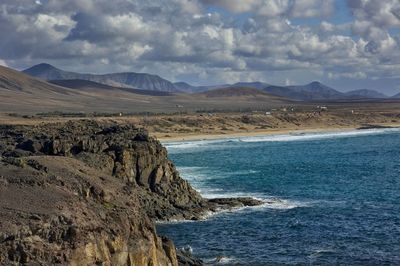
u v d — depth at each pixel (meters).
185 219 67.19
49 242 29.27
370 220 66.56
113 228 34.28
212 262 50.09
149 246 36.34
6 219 29.44
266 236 59.22
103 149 72.06
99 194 39.19
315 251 53.44
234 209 73.06
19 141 81.88
